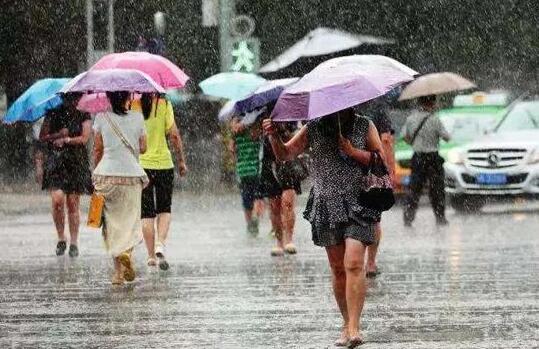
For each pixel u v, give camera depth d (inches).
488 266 1421.0
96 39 3540.8
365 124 911.0
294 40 3875.5
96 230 2020.2
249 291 1228.5
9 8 3533.5
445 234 1875.0
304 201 2714.1
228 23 3051.2
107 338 960.3
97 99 1471.5
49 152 1581.0
